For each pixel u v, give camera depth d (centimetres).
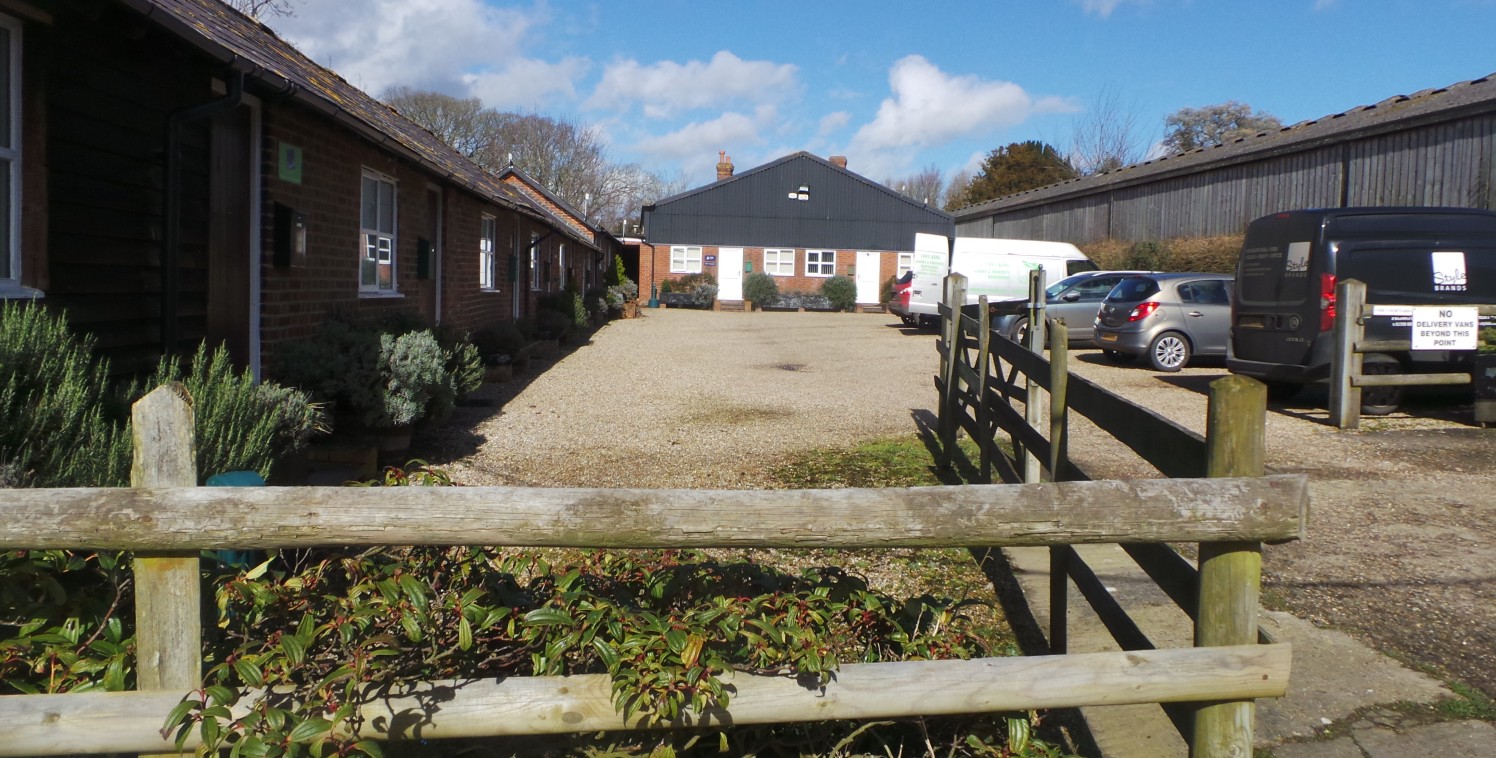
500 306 1656
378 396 724
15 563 280
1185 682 265
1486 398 938
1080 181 2789
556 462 819
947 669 269
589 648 294
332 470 688
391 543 243
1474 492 707
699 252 4331
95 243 551
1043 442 494
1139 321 1449
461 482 738
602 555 340
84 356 439
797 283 4353
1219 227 2114
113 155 566
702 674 261
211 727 238
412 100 5697
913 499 252
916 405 1141
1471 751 361
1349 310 938
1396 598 504
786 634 275
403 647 281
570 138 6391
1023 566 554
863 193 4331
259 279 731
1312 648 444
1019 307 1048
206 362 610
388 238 1041
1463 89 1579
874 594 330
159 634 248
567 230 2255
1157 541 258
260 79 614
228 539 239
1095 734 377
